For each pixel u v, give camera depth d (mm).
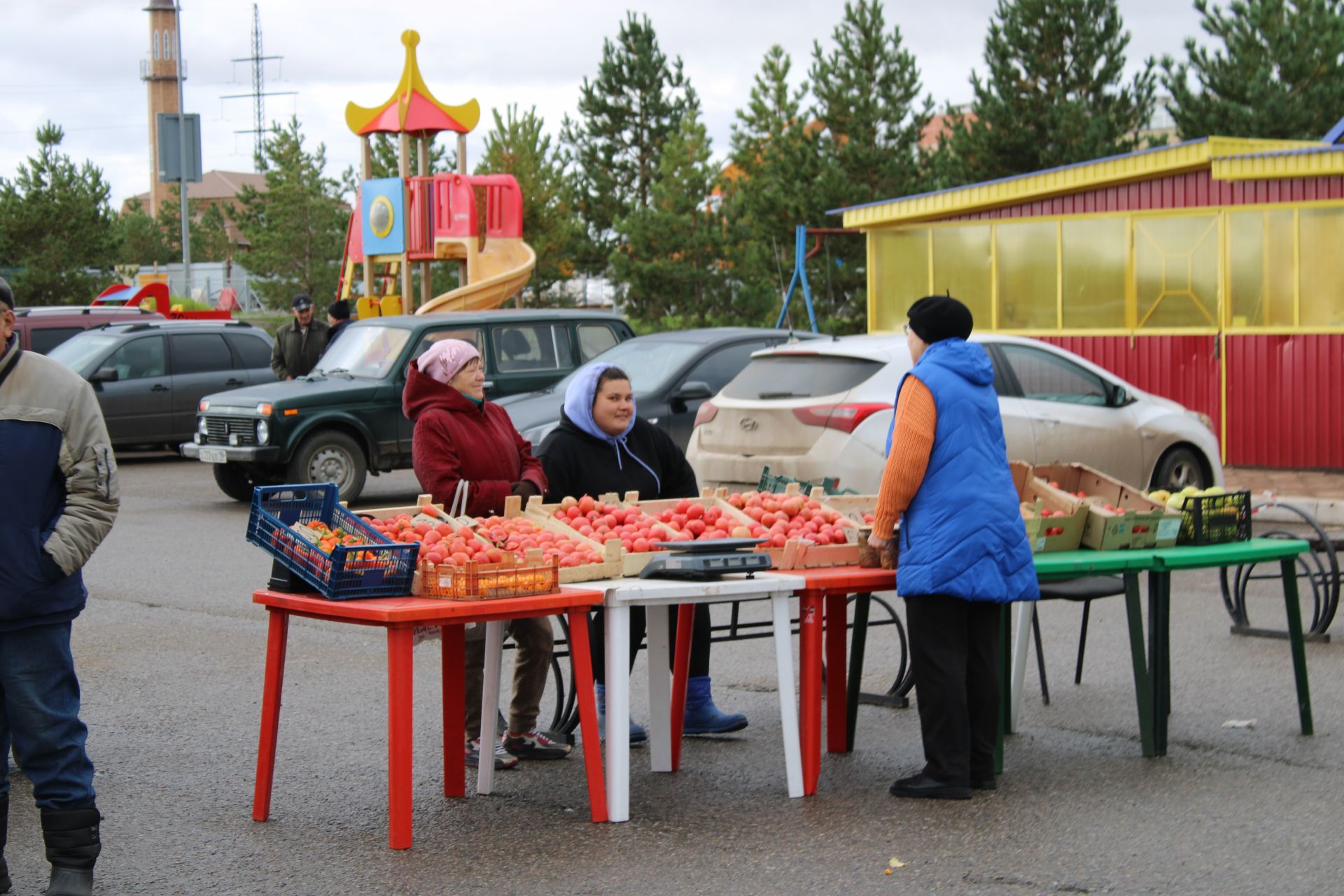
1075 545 6520
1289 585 6719
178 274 68938
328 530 5359
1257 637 8953
